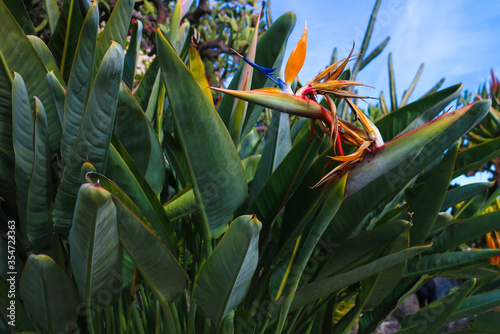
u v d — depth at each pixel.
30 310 0.59
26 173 0.60
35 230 0.62
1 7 0.53
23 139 0.58
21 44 0.57
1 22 0.54
